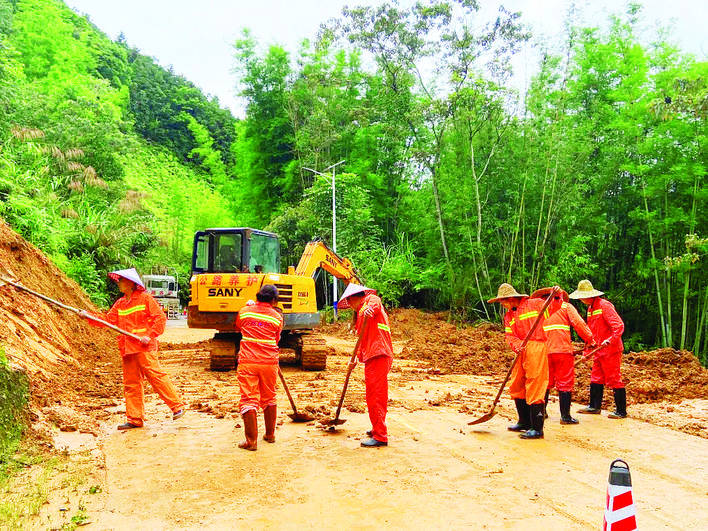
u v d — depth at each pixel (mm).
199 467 5242
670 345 17703
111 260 21719
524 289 21234
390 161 30531
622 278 20094
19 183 18984
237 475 5023
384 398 6074
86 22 65750
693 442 6277
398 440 6270
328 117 31016
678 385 9344
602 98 20812
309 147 31703
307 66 32688
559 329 7109
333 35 22469
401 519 4051
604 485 4820
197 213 43344
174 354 14141
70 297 14297
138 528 3889
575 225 20344
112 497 4469
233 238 11922
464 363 12547
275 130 34188
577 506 4316
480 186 22000
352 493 4590
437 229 23250
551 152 20047
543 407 6453
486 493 4598
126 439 6188
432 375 11273
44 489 4551
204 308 11188
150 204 42094
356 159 30375
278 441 6180
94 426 6590
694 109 10289
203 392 9000
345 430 6699
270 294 6184
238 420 7141
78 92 38625
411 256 25484
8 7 33844
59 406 7250
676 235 18062
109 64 66000
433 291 26000
